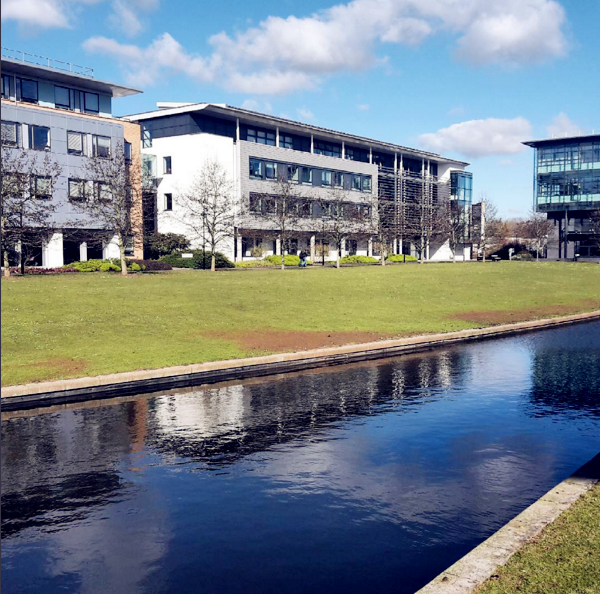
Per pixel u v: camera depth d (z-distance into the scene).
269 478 9.81
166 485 9.52
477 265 65.38
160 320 25.62
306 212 71.88
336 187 79.12
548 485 9.45
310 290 37.19
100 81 53.22
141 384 16.88
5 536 7.83
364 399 15.29
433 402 14.98
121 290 31.97
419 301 36.44
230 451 11.18
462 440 11.84
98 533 7.91
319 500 8.91
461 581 5.73
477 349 23.73
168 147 65.94
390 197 89.62
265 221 68.19
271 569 6.97
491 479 9.72
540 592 5.45
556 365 20.16
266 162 69.31
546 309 36.88
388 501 8.86
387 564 7.05
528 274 54.62
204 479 9.78
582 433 12.32
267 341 23.03
